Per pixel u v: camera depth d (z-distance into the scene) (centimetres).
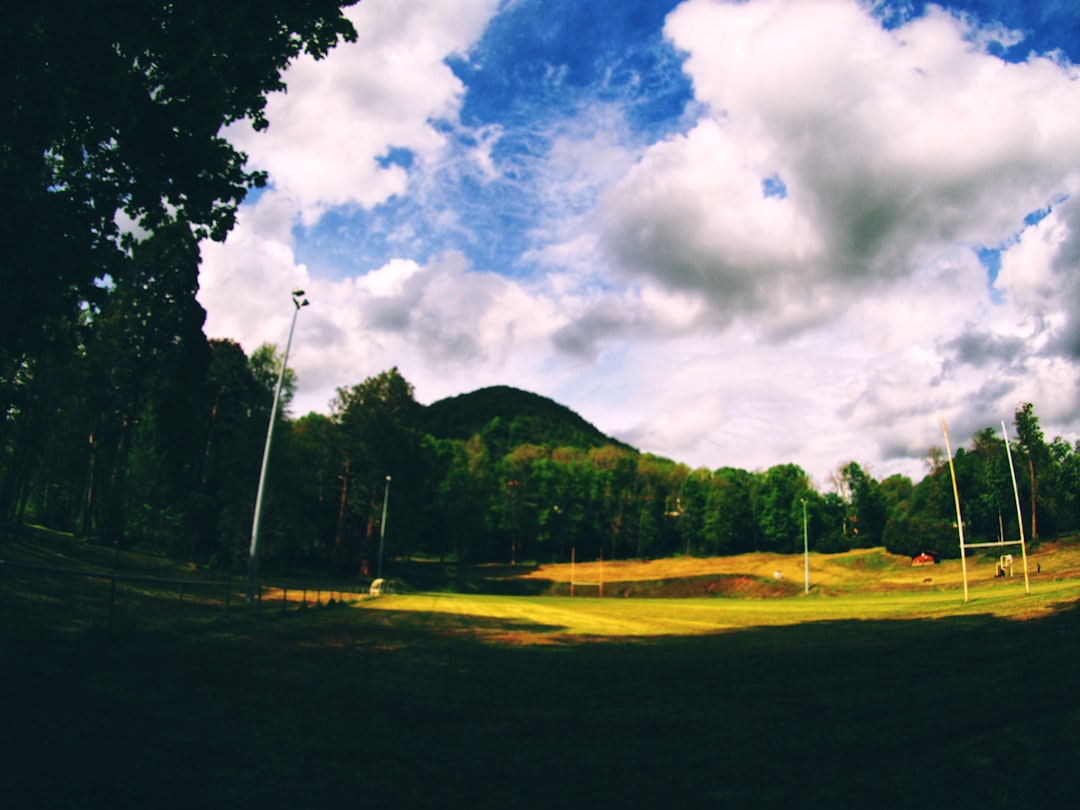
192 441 5319
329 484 7369
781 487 11156
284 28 1080
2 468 3462
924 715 803
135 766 569
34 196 948
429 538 10462
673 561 9988
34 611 1381
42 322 994
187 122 984
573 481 11244
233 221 1166
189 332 5066
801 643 1770
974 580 5203
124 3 754
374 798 565
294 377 6162
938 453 7656
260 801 531
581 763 684
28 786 486
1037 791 509
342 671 1158
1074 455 6706
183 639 1337
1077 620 1543
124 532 4375
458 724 838
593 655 1559
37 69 794
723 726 834
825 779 602
